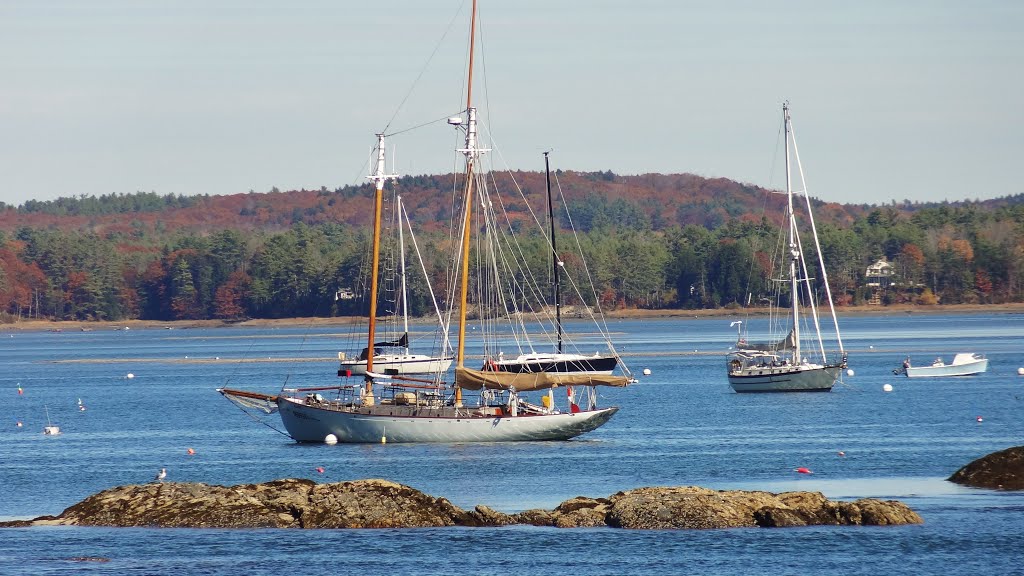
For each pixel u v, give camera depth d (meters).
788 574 167.75
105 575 171.00
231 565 175.88
